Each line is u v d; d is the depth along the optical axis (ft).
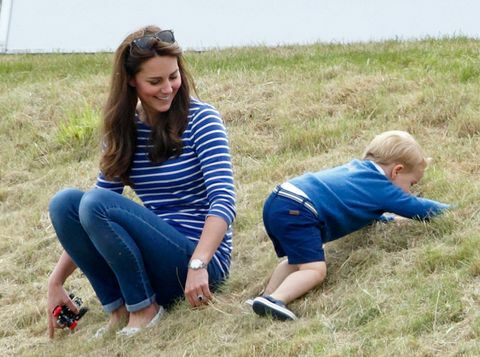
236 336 16.08
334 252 17.84
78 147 27.84
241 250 19.67
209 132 17.03
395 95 25.82
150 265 17.15
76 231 17.06
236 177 23.54
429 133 23.22
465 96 24.41
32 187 26.11
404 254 16.90
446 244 16.79
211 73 31.58
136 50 16.48
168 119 16.96
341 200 16.78
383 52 31.71
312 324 15.56
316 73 29.53
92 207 16.35
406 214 17.24
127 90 16.93
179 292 17.58
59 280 18.17
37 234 23.36
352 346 14.64
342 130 24.44
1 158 28.22
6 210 25.50
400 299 15.60
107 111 17.08
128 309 17.29
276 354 15.11
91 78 33.73
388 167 17.34
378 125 24.41
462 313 14.78
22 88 33.45
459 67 27.45
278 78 29.60
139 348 16.72
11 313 19.89
